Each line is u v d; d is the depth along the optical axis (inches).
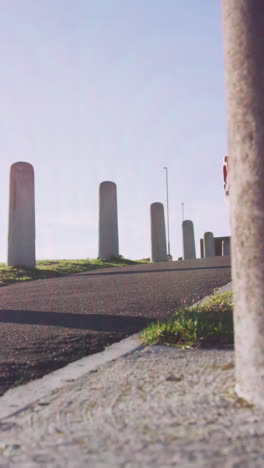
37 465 68.1
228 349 140.3
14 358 155.3
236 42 98.9
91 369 131.7
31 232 767.7
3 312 276.4
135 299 295.9
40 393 111.9
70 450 72.7
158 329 167.6
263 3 98.3
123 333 187.9
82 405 97.1
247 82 96.1
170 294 314.3
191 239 1515.7
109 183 1015.0
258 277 91.1
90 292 366.0
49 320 232.8
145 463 65.7
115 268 781.9
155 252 1184.2
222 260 813.2
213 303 233.9
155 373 118.2
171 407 90.0
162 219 1205.1
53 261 930.7
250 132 94.9
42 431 83.4
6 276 668.7
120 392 104.0
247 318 92.0
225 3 103.3
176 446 70.9
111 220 1008.9
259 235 92.1
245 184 94.8
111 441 75.0
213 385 102.3
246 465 63.6
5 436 82.7
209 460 65.5
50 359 151.9
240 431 75.3
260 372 88.4
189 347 147.1
